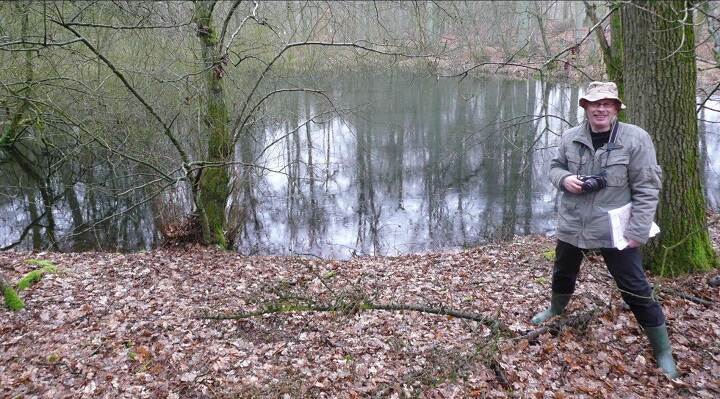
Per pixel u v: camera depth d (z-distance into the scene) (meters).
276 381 3.98
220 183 9.10
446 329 4.70
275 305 5.26
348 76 19.22
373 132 18.67
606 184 3.66
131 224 11.79
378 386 3.88
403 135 18.23
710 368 3.75
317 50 14.31
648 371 3.77
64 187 14.12
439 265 7.37
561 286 4.31
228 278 6.84
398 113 20.52
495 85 22.41
